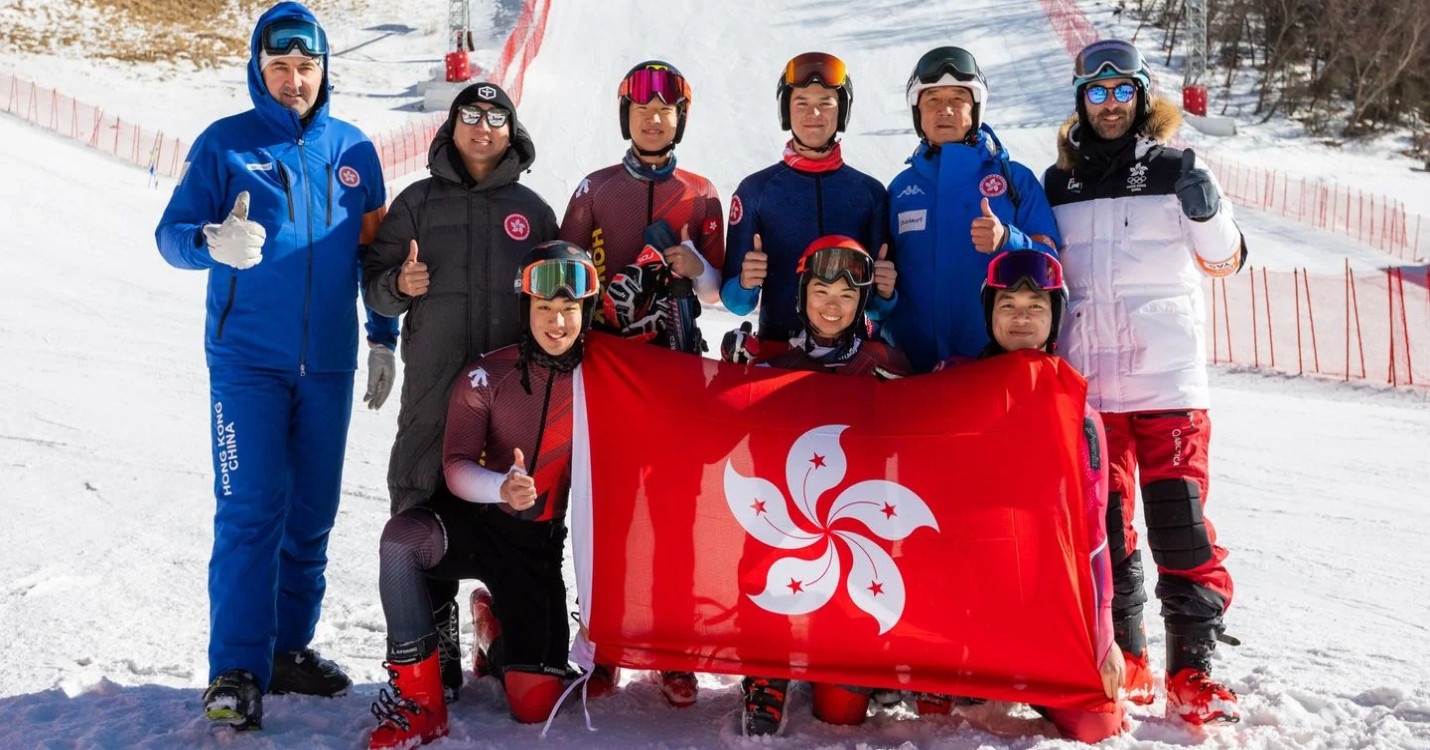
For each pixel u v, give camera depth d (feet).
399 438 12.32
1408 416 42.75
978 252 12.91
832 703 11.16
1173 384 12.01
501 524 11.29
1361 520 26.43
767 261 13.29
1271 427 39.75
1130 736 10.69
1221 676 13.32
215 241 10.74
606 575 11.00
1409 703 11.28
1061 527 10.65
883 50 120.88
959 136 13.11
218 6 132.46
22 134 83.87
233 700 10.61
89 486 24.06
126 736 10.75
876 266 12.47
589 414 11.22
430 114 108.27
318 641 14.69
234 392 11.65
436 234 12.09
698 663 10.85
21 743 10.49
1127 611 11.91
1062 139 12.96
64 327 43.19
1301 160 109.60
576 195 13.26
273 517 11.57
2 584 16.74
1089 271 12.37
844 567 10.70
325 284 12.10
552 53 122.31
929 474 10.83
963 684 10.59
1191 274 12.32
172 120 96.99
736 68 116.16
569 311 11.10
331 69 121.49
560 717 11.41
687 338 12.45
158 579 17.40
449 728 10.91
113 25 119.75
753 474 10.94
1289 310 65.26
